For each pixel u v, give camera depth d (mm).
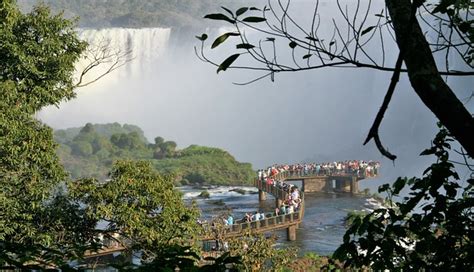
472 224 5621
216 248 27359
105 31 108938
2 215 19359
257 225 38406
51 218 20672
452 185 5711
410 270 5660
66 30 22344
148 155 89000
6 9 20250
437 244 5676
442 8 4570
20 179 19953
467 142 3523
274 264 23828
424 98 3643
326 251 37594
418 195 5629
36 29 21219
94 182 22500
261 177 59000
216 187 70438
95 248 6684
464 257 5637
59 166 20734
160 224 21703
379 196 59844
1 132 19406
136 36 115625
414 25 3746
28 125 20984
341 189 63500
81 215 21797
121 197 21812
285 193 49531
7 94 19516
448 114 3561
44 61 21016
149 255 21234
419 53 3666
